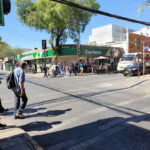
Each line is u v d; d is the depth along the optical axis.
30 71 25.23
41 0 20.75
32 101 6.48
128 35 29.38
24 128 3.89
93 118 4.48
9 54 38.03
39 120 4.39
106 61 27.27
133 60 16.45
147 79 11.98
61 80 14.30
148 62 18.00
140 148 2.92
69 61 24.92
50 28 20.95
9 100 6.79
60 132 3.65
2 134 3.30
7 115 4.84
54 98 6.94
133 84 10.20
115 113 4.87
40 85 11.11
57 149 2.95
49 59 26.34
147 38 33.41
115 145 3.04
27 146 2.88
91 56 24.91
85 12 22.25
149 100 6.45
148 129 3.71
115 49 28.17
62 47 23.75
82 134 3.53
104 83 11.47
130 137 3.34
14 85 4.41
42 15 20.94
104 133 3.56
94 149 2.92
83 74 19.81
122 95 7.44
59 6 19.94
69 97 7.09
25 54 32.69
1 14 3.04
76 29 22.89
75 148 2.97
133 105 5.73
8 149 2.76
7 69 34.25
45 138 3.37
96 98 6.86
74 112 5.02
